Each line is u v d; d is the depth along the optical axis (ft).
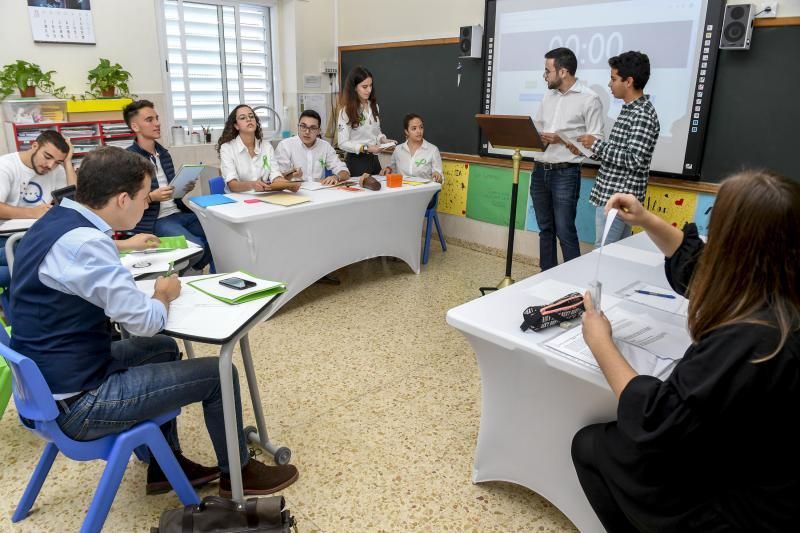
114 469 4.57
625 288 5.67
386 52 15.87
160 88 14.52
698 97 10.34
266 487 5.85
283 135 17.02
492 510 5.69
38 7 12.28
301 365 8.64
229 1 15.60
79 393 4.39
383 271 13.32
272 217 9.31
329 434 6.89
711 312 3.14
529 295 5.48
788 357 2.85
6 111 12.05
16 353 4.04
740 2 9.69
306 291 11.90
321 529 5.40
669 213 11.20
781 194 2.89
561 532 5.42
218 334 4.50
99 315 4.52
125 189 4.57
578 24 11.73
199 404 7.54
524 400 5.13
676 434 3.16
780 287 2.94
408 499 5.82
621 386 3.57
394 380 8.24
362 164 13.67
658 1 10.48
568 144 10.05
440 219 15.67
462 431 7.02
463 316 4.96
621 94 9.82
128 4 13.55
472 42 13.30
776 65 9.46
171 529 4.54
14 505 5.66
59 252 4.23
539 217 11.95
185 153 14.93
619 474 3.84
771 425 2.97
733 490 3.28
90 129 12.81
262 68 16.87
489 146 13.93
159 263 6.34
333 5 17.11
